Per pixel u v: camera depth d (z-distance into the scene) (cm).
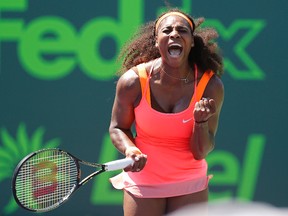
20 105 2044
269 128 2089
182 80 1253
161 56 1261
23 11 2023
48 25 2033
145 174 1291
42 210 1189
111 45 2044
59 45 2038
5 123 2044
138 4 2034
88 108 2056
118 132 1300
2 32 2022
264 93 2080
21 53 2031
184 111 1245
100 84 2053
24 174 1205
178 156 1276
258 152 2092
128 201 1308
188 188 1292
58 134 2056
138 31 1362
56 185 1245
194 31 1299
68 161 1250
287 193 2100
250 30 2062
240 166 2092
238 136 2086
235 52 2066
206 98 1234
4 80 2034
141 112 1261
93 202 2075
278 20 2062
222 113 2080
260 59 2070
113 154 2067
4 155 2050
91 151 2066
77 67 2047
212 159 2086
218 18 2053
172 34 1218
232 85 2073
